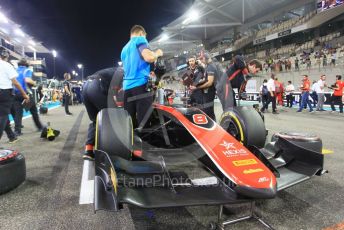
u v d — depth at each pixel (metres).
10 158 2.92
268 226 2.06
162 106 3.04
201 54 3.78
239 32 38.09
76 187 3.03
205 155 2.65
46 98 17.50
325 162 3.81
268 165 2.27
